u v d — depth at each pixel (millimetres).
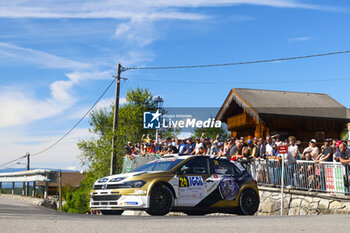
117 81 28812
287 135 31078
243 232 5078
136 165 22250
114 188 10305
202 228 5500
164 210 10219
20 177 16062
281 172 14688
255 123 31969
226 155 16391
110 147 31172
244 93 32969
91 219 6965
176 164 10875
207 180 11078
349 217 7520
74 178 69625
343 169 12672
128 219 7234
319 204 13281
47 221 6062
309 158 14938
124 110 33250
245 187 11727
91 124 41250
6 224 5445
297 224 6031
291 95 34281
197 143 17766
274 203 14852
